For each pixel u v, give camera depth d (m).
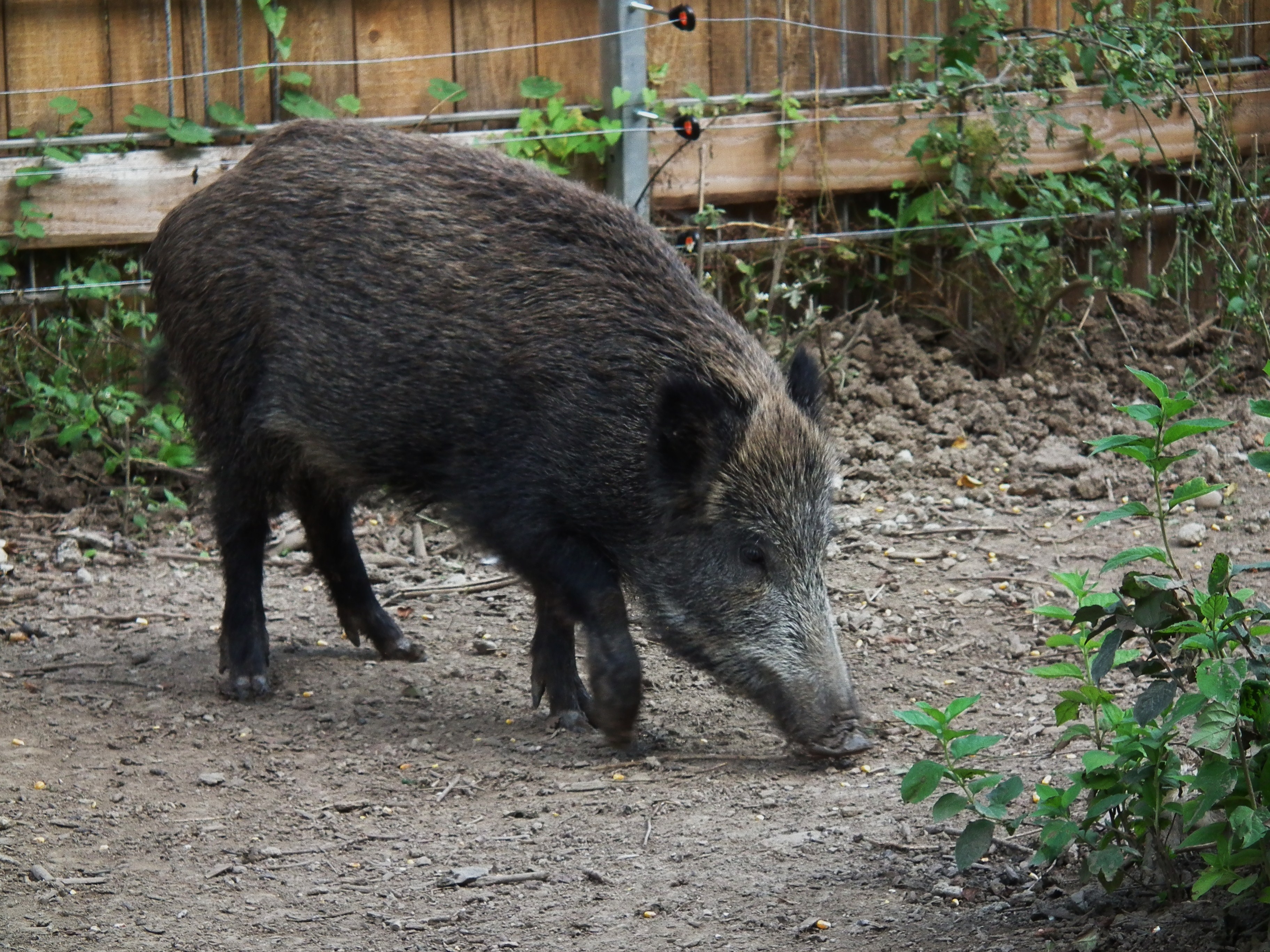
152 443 12.47
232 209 8.97
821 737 7.62
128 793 7.61
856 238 14.05
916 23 14.34
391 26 12.95
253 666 9.06
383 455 8.61
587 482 8.01
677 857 6.70
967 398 13.34
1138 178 15.16
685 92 13.74
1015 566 10.80
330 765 8.05
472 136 12.98
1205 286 15.05
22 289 12.38
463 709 8.95
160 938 6.09
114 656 9.69
